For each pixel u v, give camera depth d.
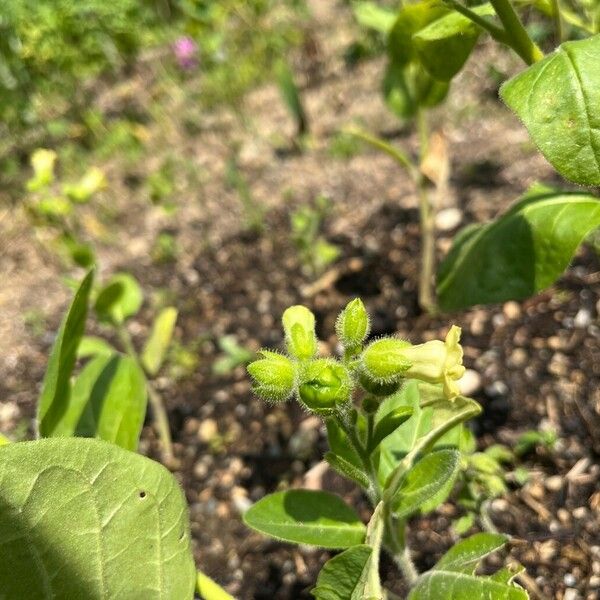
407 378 0.12
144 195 0.38
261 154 0.39
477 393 0.22
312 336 0.12
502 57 0.38
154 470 0.11
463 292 0.17
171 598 0.11
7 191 0.42
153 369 0.23
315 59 0.45
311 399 0.11
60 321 0.32
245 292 0.30
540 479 0.19
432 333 0.25
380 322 0.26
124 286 0.23
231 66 0.47
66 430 0.15
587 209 0.15
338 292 0.28
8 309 0.33
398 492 0.12
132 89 0.49
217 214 0.35
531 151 0.32
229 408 0.25
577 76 0.11
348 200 0.33
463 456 0.17
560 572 0.17
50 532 0.10
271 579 0.20
